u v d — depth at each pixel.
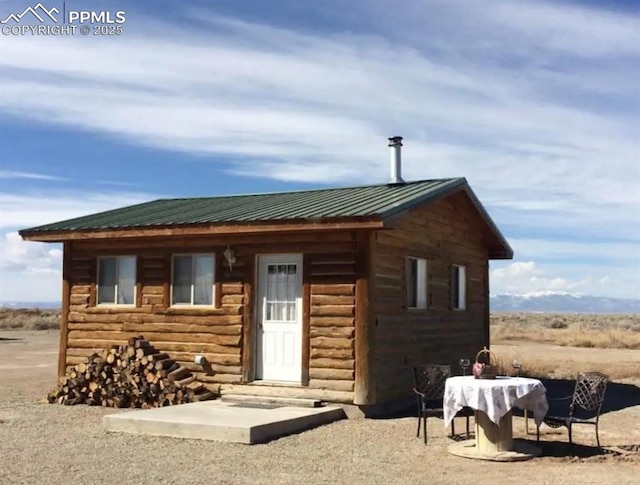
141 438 10.08
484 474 8.01
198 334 13.38
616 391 16.30
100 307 14.49
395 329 12.94
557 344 34.75
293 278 12.79
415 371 10.27
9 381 17.81
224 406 11.83
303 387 12.30
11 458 8.80
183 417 10.56
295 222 11.73
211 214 13.73
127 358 13.38
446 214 15.75
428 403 13.16
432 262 14.84
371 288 12.02
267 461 8.62
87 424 11.40
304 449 9.33
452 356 15.71
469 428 10.81
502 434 8.99
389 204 11.93
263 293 12.99
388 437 10.17
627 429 11.09
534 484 7.55
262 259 13.05
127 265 14.40
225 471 8.10
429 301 14.59
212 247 13.38
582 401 9.46
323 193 15.80
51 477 7.84
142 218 14.56
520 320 75.31
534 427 11.15
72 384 13.80
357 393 11.82
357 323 11.95
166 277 13.80
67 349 14.75
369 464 8.49
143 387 13.04
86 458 8.79
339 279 12.20
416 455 9.02
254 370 12.88
